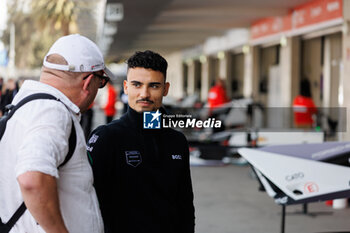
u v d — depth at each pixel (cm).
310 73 1473
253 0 1359
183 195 232
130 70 219
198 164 927
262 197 664
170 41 2670
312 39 1455
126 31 2097
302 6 1403
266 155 356
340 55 1319
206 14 1586
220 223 531
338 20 1171
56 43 183
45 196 155
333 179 339
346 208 605
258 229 508
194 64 3069
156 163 218
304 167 345
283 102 1566
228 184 754
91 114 1016
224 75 2317
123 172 214
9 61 3038
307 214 570
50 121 164
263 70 1864
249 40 1909
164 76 221
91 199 180
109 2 1277
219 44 2345
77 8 2355
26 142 159
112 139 214
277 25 1602
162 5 1363
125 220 213
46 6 2455
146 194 214
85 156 180
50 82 179
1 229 170
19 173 155
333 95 1352
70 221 173
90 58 181
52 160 159
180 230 232
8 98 1139
